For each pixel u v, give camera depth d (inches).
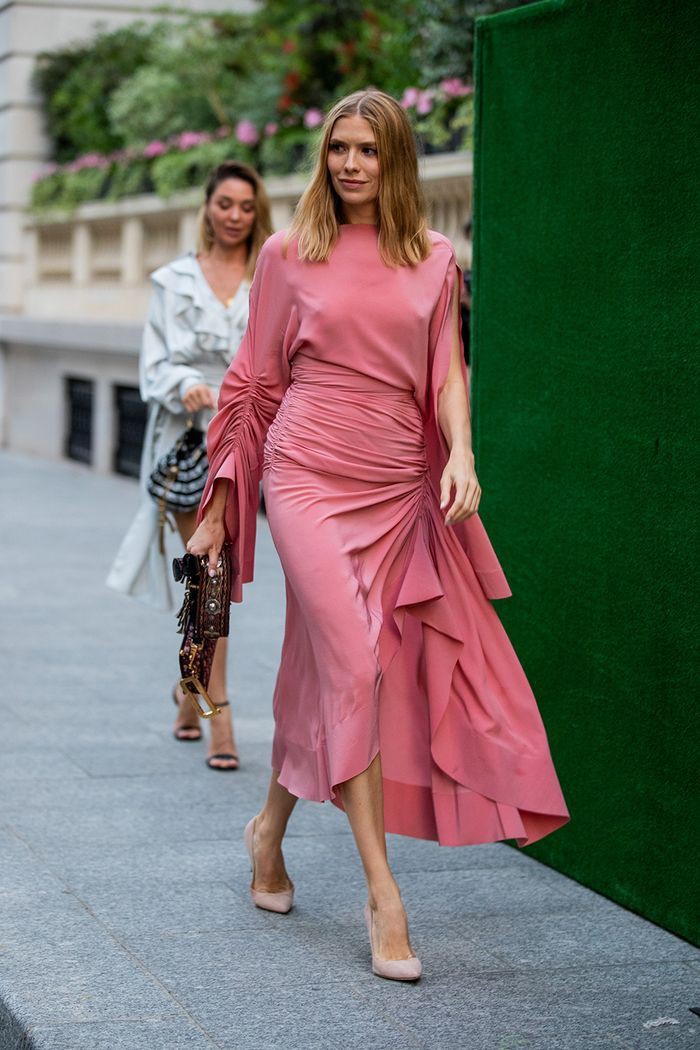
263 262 195.2
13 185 1027.3
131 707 327.9
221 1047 165.3
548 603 227.6
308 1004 178.4
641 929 206.5
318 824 250.8
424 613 191.0
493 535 240.4
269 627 420.8
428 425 195.3
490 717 192.1
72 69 1005.8
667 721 203.8
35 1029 167.9
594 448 216.4
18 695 335.9
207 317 285.0
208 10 1006.4
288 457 191.9
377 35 686.5
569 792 225.8
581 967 192.9
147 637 404.5
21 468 848.3
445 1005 179.5
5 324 954.1
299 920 206.5
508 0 544.4
